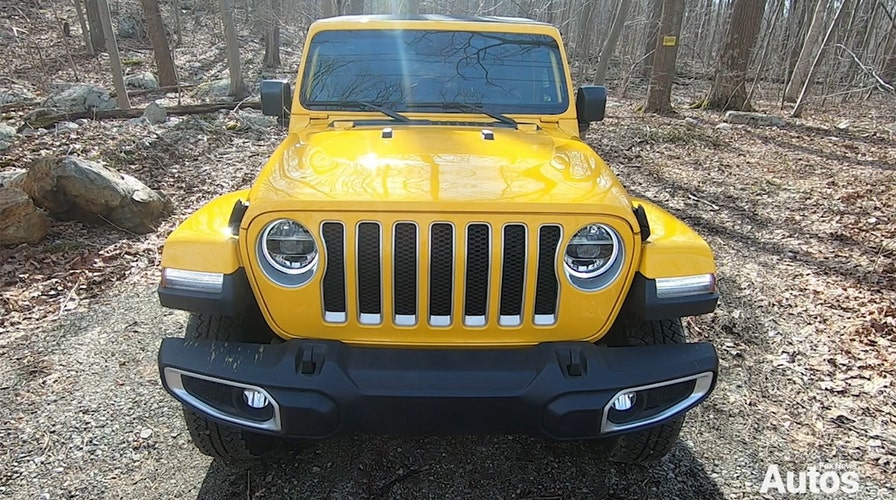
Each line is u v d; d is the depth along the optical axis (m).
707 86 21.98
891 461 2.83
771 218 6.43
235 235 2.20
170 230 5.69
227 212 2.42
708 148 9.90
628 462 2.72
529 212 2.01
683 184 7.71
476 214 2.00
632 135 10.61
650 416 2.16
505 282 2.08
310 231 2.02
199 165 7.91
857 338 3.93
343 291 2.09
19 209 4.96
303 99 3.36
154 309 4.18
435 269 2.06
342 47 3.48
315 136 2.91
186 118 10.27
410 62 3.44
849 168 8.56
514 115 3.33
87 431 2.91
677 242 2.21
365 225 2.02
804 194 7.23
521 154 2.59
